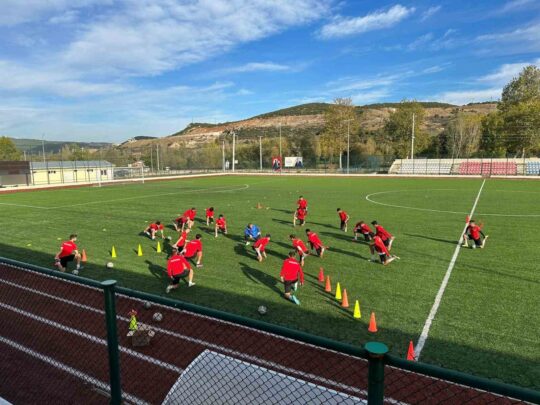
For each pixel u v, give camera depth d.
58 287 10.19
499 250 14.10
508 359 6.72
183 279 11.04
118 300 9.22
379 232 14.24
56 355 6.89
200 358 4.28
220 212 23.83
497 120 74.25
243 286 10.50
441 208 24.53
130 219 21.53
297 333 2.82
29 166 47.31
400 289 10.22
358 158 79.56
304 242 15.74
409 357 6.71
